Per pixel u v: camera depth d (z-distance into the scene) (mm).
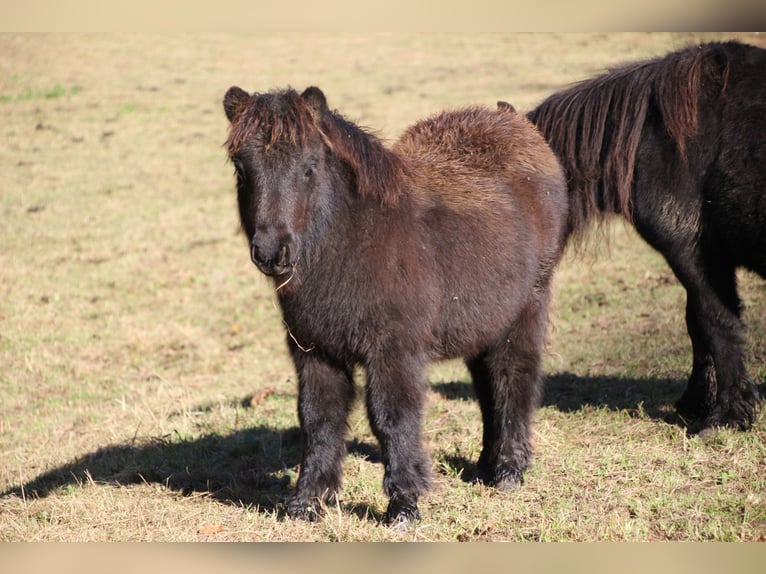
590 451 8070
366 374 6559
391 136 22156
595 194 8719
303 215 6086
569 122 8727
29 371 13711
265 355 14055
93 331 15352
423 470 6613
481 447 8477
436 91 27328
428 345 6762
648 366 10523
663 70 8156
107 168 24344
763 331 10727
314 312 6484
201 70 32375
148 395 12227
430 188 7152
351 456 8484
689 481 7305
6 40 35406
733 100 7805
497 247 7230
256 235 5875
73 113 28547
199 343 14742
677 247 8242
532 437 8023
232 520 7152
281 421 9773
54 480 8930
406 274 6469
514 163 7867
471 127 8023
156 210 21578
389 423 6484
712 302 8195
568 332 12477
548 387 10148
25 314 15930
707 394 8555
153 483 8148
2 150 25562
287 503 7078
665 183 8164
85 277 17797
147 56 34406
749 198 7695
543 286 7973
